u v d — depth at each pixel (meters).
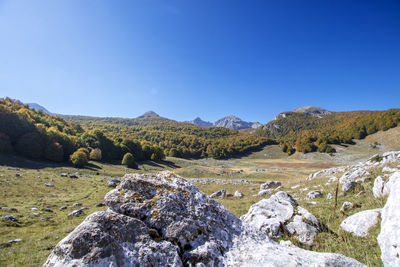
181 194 4.46
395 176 5.21
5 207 20.23
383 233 4.55
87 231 3.11
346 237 6.70
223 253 3.62
